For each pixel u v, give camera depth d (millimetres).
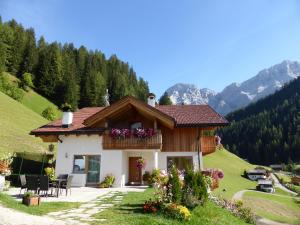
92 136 25047
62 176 18641
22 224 8461
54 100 97938
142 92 128500
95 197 16281
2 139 36719
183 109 28297
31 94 90625
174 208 11922
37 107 86438
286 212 40156
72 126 26062
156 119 24766
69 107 26375
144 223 10047
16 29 112938
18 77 97938
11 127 44625
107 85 116812
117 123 26266
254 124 181125
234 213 18859
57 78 100062
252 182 71312
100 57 130250
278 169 144000
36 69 100125
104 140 24547
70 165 24688
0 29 100500
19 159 25297
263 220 31047
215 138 26047
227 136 187375
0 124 43344
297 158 154625
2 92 70750
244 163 93562
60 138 25203
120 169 24000
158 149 24266
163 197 12867
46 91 96688
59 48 119312
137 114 26266
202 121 25125
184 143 25219
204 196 14656
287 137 165375
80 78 107312
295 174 124125
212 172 21359
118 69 134500
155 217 11109
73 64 109750
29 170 26109
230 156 93375
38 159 28750
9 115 52312
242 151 171125
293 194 65812
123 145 24297
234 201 22156
